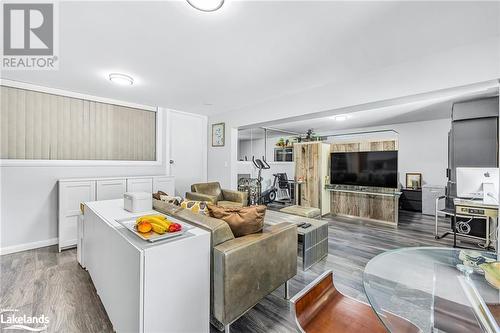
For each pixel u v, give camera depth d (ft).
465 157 13.21
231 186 15.52
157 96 12.26
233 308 5.01
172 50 7.43
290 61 8.20
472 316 3.71
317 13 5.65
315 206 17.29
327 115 11.54
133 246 4.13
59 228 10.09
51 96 10.90
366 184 15.76
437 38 6.77
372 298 4.06
